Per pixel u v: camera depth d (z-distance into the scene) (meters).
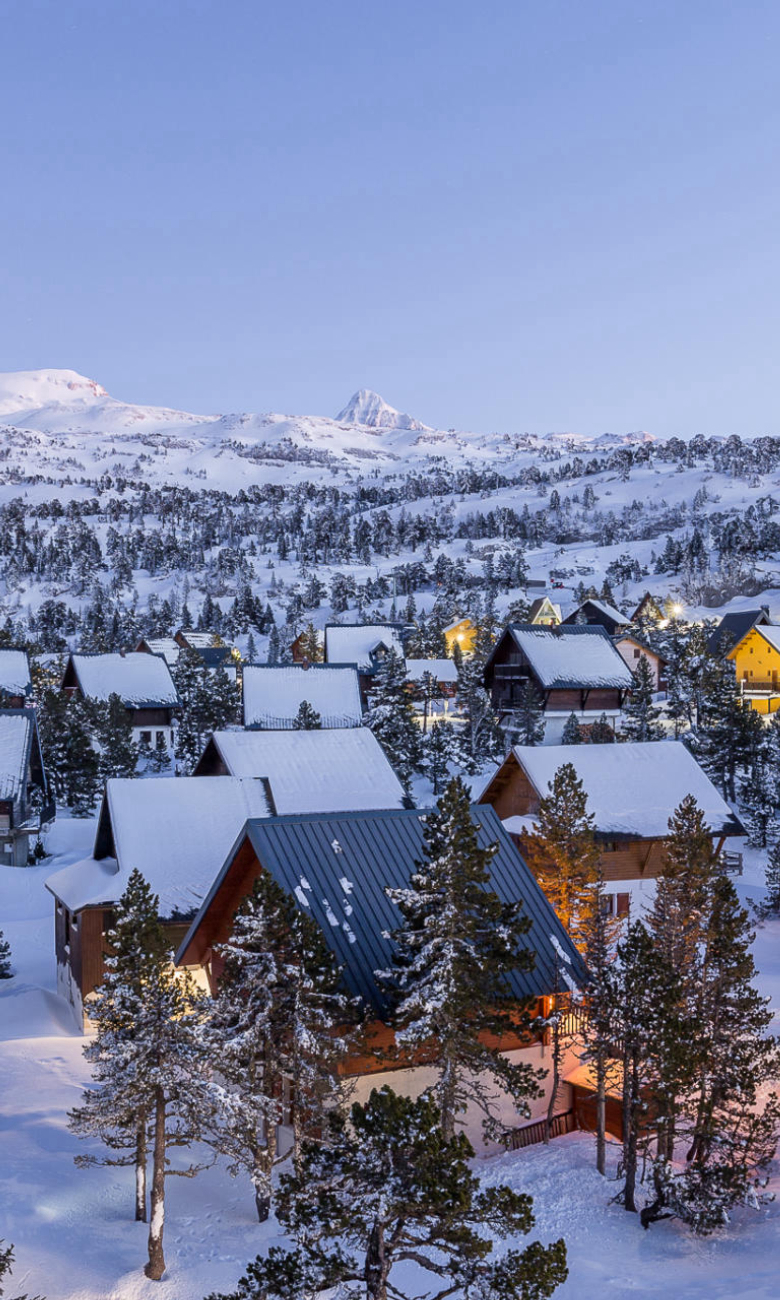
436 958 24.08
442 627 178.00
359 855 29.47
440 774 79.62
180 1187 25.75
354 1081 26.05
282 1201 14.54
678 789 47.38
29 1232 21.59
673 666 95.81
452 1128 24.22
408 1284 20.14
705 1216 24.02
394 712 82.12
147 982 20.91
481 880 24.14
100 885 36.53
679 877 30.53
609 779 47.06
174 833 38.19
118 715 86.44
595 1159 28.20
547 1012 29.58
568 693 85.44
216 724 91.00
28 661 89.75
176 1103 21.73
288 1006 22.78
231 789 41.06
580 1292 20.92
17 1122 27.28
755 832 65.25
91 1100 21.39
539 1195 25.84
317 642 165.88
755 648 114.62
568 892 36.38
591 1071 28.98
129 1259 21.38
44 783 66.12
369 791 45.28
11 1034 35.59
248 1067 22.88
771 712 110.38
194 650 119.69
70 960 38.50
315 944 23.22
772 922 50.91
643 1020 24.77
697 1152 27.11
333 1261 14.14
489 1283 14.20
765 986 40.31
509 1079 24.61
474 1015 24.36
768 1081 30.78
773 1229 24.45
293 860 28.70
